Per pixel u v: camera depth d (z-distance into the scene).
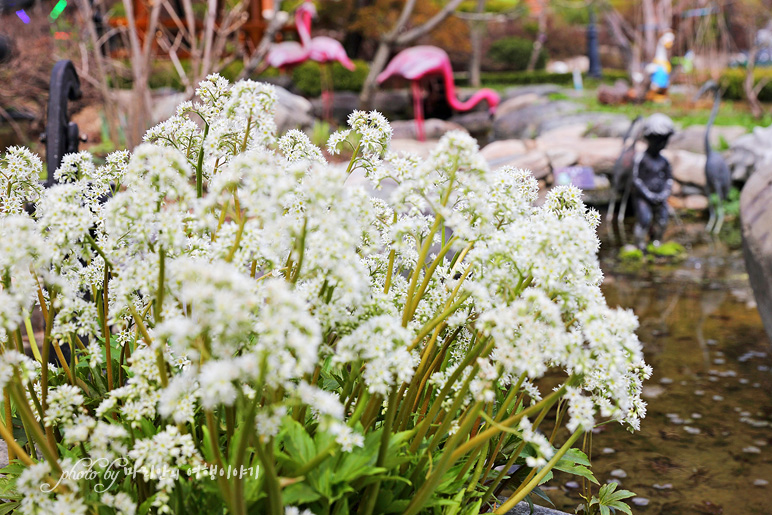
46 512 1.28
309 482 1.34
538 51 30.61
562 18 32.44
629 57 22.16
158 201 1.35
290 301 1.11
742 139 11.16
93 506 1.38
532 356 1.27
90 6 8.54
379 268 1.83
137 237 1.32
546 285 1.37
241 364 1.08
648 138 8.23
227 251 1.36
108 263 1.51
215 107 1.72
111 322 1.40
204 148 1.62
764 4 18.08
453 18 20.88
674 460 3.30
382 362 1.28
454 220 1.45
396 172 1.57
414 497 1.41
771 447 3.41
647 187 8.34
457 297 1.67
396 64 15.27
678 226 10.03
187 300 1.16
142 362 1.38
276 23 9.30
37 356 1.82
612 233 9.64
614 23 22.50
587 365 1.29
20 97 8.72
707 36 19.75
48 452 1.31
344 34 22.89
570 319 1.54
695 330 5.49
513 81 25.83
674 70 21.69
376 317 1.31
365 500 1.43
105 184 1.71
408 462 1.55
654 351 5.00
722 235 9.45
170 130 1.72
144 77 8.30
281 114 10.95
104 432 1.30
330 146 1.75
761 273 4.24
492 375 1.31
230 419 1.37
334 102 17.80
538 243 1.38
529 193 1.86
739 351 4.95
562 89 23.61
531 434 1.36
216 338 1.21
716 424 3.70
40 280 1.64
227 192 1.46
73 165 1.72
